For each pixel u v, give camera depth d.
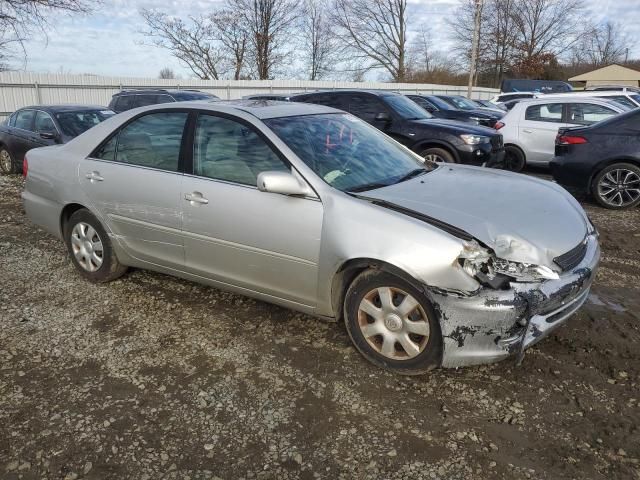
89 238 4.70
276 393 3.12
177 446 2.71
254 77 38.78
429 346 3.07
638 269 5.17
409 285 3.05
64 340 3.76
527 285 2.90
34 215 5.07
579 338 3.68
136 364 3.45
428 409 2.96
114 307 4.29
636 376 3.24
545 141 10.41
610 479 2.45
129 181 4.24
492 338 2.89
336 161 3.69
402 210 3.17
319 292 3.43
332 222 3.26
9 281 4.85
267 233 3.53
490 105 22.55
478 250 2.88
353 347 3.59
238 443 2.72
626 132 7.41
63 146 4.88
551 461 2.57
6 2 15.21
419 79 51.38
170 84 25.66
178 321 4.02
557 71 54.59
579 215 3.62
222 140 3.85
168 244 4.12
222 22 36.66
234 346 3.65
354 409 2.97
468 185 3.72
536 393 3.08
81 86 22.86
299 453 2.65
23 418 2.92
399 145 4.52
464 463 2.56
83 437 2.77
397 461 2.58
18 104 21.17
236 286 3.88
